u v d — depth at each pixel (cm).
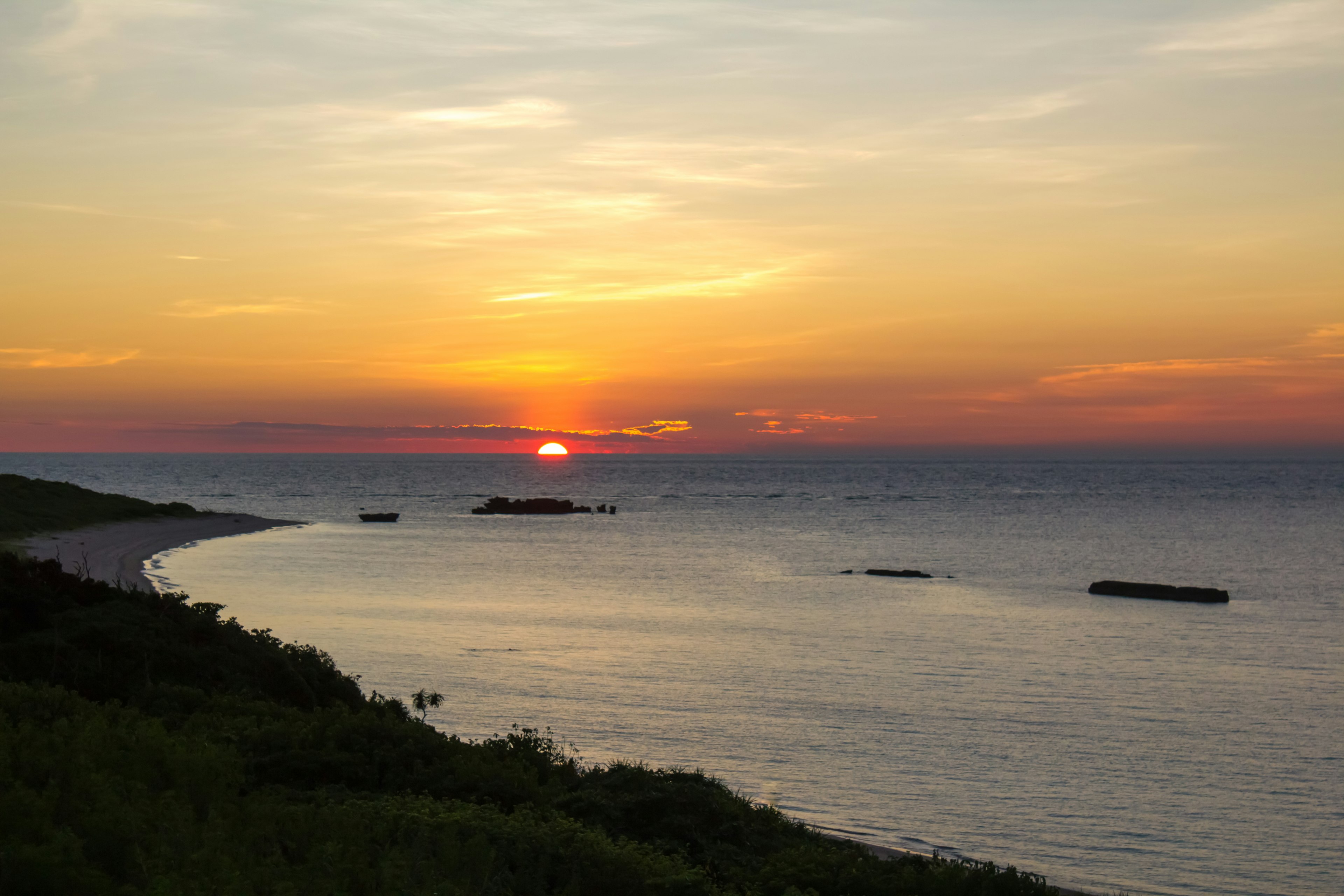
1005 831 2462
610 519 15562
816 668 4453
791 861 1493
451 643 4906
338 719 1927
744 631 5450
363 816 1282
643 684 4050
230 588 6912
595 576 8188
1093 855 2317
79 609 2495
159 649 2369
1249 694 4028
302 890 948
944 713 3644
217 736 1688
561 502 17150
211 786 1268
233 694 2208
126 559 8112
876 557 9975
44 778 1172
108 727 1499
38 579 2564
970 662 4653
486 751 1827
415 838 1162
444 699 3697
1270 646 5159
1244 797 2741
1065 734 3372
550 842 1274
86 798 1103
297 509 17412
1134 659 4772
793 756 3075
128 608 2553
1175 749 3203
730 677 4222
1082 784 2838
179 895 855
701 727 3397
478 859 1120
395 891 972
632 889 1221
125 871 944
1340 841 2416
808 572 8638
